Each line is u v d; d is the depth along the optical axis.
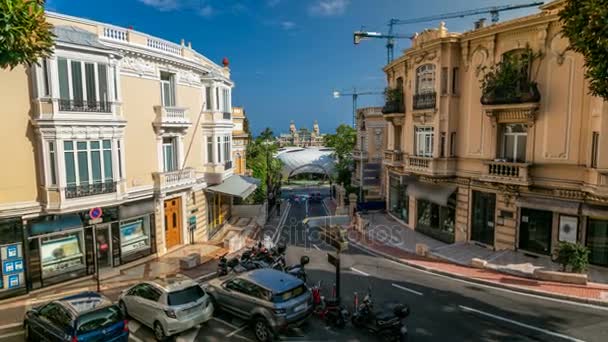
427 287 14.68
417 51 22.16
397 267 17.61
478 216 20.09
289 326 10.80
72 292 14.38
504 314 12.01
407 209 26.42
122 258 17.19
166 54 18.72
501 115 18.28
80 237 15.90
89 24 15.59
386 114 26.17
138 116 17.61
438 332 10.90
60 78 14.29
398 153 25.92
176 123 19.25
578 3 9.48
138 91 17.56
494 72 18.34
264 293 10.80
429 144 22.03
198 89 22.12
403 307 10.30
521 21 16.89
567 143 15.86
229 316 12.34
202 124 22.80
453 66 20.48
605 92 9.51
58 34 14.00
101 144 15.48
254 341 10.73
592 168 14.73
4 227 13.59
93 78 15.21
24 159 14.02
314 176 77.38
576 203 15.77
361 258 19.30
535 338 10.43
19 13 7.47
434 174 20.98
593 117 14.78
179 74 20.06
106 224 16.38
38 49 8.28
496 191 18.75
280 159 61.31
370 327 10.93
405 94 24.80
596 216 15.16
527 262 16.66
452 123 20.73
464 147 20.44
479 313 12.13
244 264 15.84
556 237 16.59
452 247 20.02
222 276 15.34
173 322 10.35
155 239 18.70
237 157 33.06
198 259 17.61
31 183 14.21
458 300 13.26
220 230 25.66
